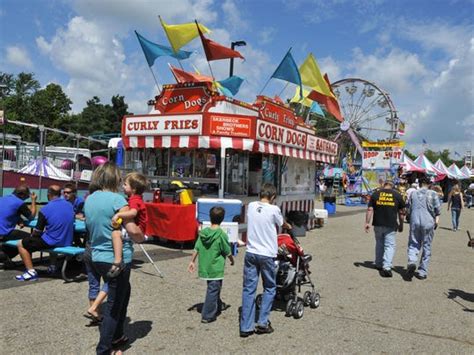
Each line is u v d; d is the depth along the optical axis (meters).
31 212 6.96
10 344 3.96
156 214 9.02
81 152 23.08
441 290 6.61
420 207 7.39
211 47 10.20
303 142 11.76
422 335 4.68
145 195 9.92
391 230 7.46
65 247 6.12
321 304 5.64
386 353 4.16
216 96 9.48
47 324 4.45
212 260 4.72
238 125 9.01
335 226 14.80
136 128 9.88
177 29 10.17
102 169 3.88
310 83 12.10
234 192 9.95
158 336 4.32
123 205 3.65
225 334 4.45
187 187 9.95
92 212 3.67
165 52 10.74
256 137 9.09
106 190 3.85
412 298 6.11
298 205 12.74
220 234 4.74
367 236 12.35
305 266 5.39
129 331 4.42
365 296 6.11
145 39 10.44
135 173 4.20
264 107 10.56
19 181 14.33
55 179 15.13
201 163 9.86
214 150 9.66
